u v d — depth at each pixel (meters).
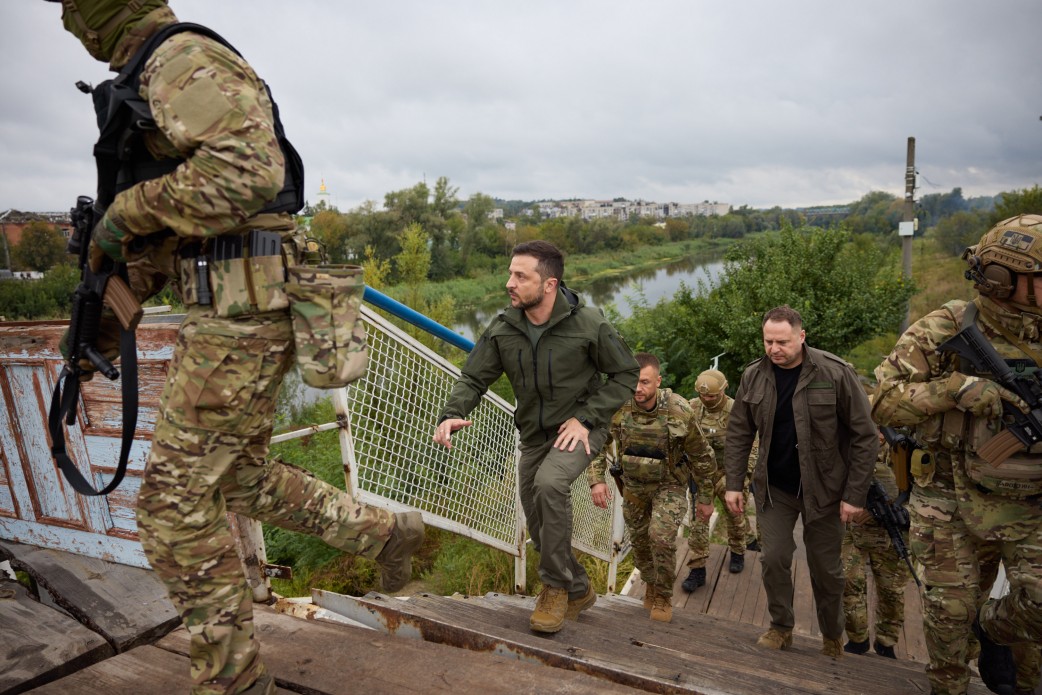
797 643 3.97
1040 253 2.06
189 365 1.44
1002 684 2.43
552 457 2.77
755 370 3.46
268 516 1.75
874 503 3.63
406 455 3.32
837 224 13.37
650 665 2.54
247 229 1.46
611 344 2.81
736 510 3.55
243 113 1.29
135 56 1.35
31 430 2.49
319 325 1.46
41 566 2.42
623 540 5.84
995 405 2.17
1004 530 2.26
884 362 2.49
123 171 1.42
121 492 2.39
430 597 3.19
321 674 1.74
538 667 1.77
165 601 2.19
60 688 1.73
